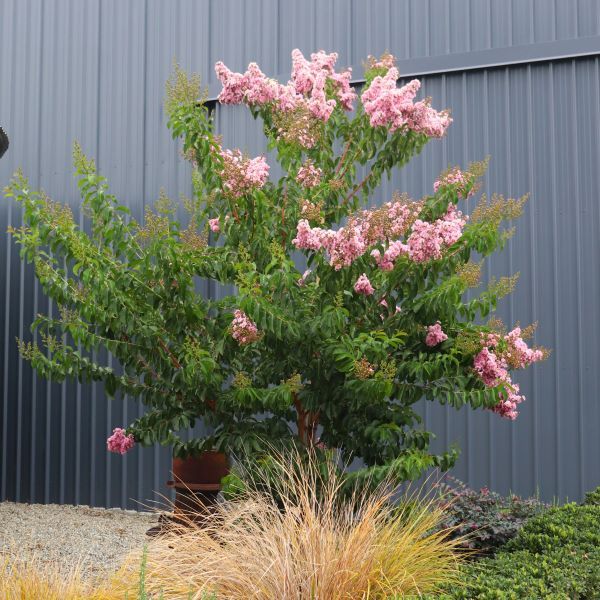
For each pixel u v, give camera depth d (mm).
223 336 4863
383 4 7648
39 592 3641
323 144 5168
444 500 5598
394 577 3689
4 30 8906
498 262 7234
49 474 8383
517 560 4070
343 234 4469
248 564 3664
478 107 7418
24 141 8719
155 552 3959
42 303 8461
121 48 8453
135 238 4988
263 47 7973
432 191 7457
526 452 7027
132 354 4973
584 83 7145
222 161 4832
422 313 4758
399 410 5098
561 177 7152
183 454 5293
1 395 8586
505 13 7324
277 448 4812
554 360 7031
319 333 4723
